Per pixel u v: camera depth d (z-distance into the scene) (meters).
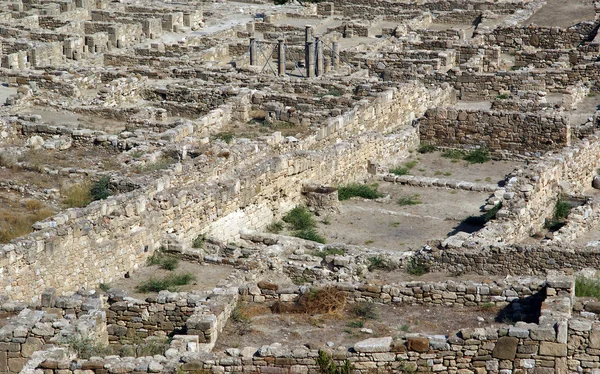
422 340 46.31
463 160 91.69
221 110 96.12
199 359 46.34
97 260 64.75
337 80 105.25
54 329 51.12
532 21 132.00
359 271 64.12
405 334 48.50
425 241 74.06
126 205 67.06
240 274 64.75
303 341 50.41
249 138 88.62
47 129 87.69
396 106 99.69
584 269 61.06
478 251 63.25
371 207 80.62
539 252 62.53
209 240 70.31
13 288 61.25
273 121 97.44
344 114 94.00
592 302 50.47
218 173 78.88
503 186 80.00
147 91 103.44
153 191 70.56
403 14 144.12
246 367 46.28
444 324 51.38
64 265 63.34
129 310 54.59
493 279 56.75
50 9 144.12
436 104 104.50
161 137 88.00
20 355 50.72
